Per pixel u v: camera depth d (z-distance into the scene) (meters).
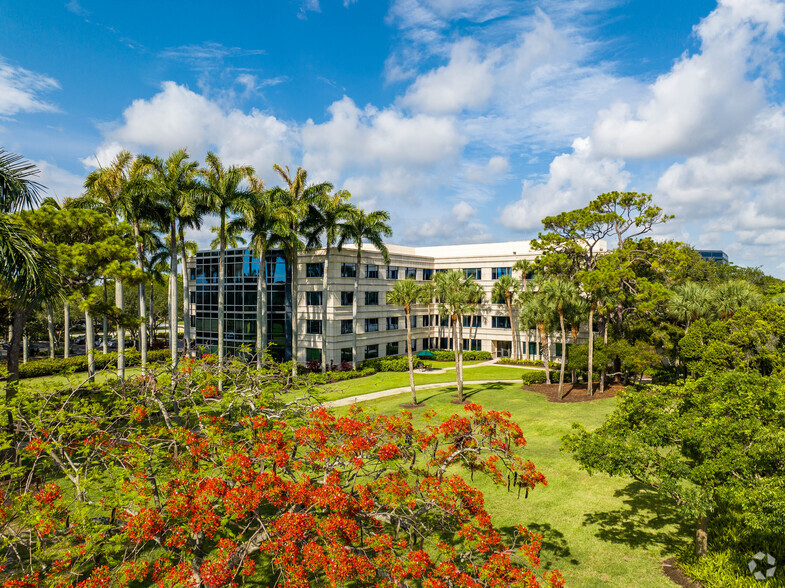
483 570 8.41
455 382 39.53
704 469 9.98
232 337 46.91
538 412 28.34
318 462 10.20
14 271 15.33
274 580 11.35
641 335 38.00
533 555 8.84
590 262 43.12
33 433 12.87
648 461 10.73
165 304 75.25
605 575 11.77
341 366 43.50
